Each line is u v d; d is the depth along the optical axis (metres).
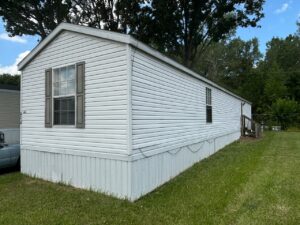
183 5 19.12
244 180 6.77
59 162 6.61
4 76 31.22
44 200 5.34
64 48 6.52
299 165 8.67
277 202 5.17
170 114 7.14
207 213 4.68
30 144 7.42
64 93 6.53
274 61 42.34
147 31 19.36
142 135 5.71
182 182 6.73
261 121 29.36
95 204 5.12
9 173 7.83
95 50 5.86
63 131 6.51
